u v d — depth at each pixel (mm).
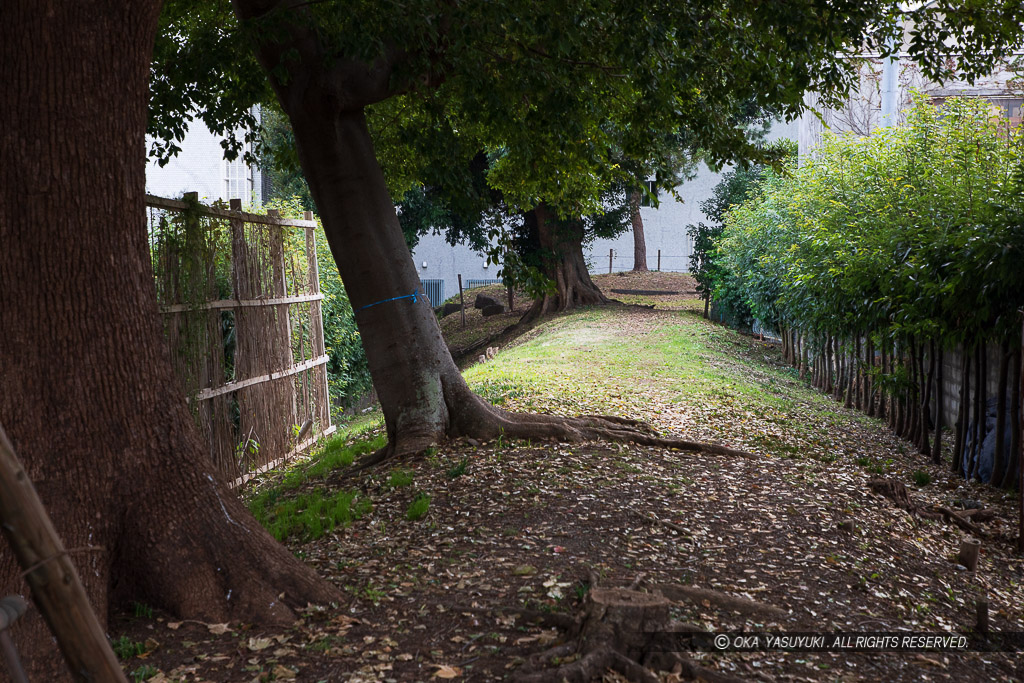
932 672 4723
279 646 4594
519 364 17141
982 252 8570
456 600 5184
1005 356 9547
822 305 14438
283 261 12273
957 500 9172
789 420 13008
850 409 15555
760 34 9125
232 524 5184
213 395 9695
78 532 4648
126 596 4934
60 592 2021
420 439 9352
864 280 11664
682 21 8422
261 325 11352
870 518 7609
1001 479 9688
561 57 9453
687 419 11875
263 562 5172
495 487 7641
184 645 4594
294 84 8734
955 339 10008
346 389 18156
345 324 17203
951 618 5840
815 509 7480
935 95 18062
